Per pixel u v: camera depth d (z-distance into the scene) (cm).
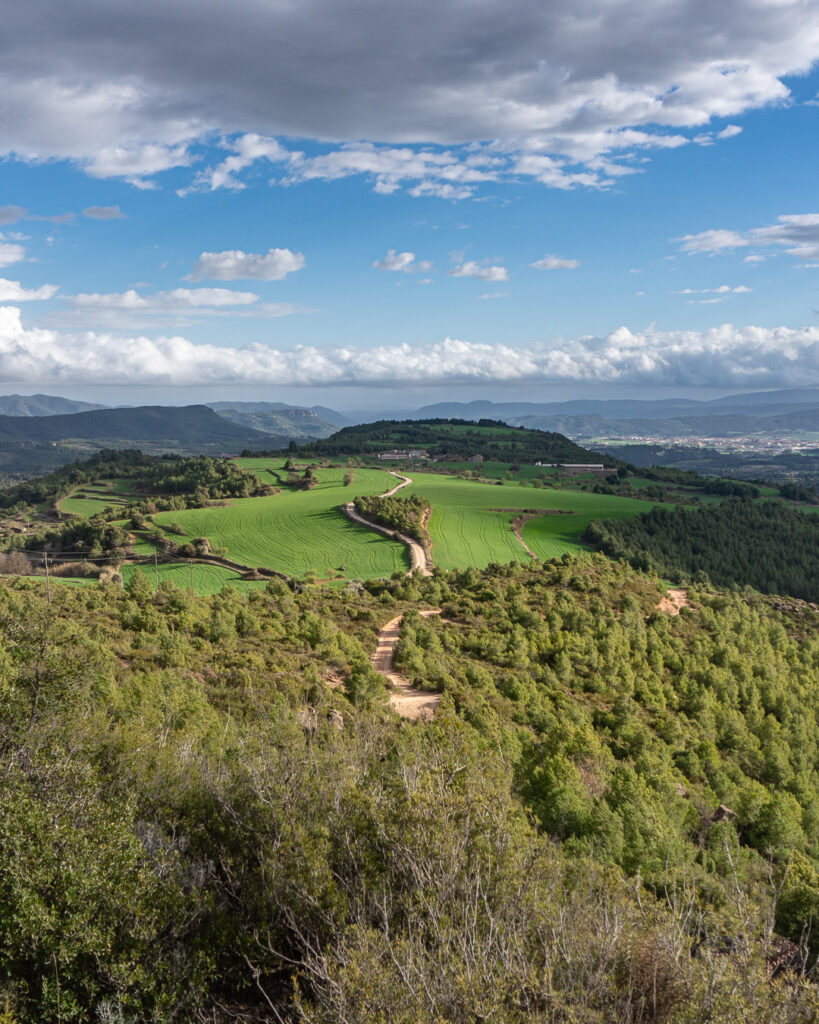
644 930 970
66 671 1617
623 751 4216
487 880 985
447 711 1600
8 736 1363
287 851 1079
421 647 5991
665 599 9862
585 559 11281
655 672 6650
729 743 5203
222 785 1353
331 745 1984
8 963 876
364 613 7356
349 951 814
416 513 15825
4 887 920
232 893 1070
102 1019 834
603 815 2367
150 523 16125
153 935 924
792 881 2011
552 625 7406
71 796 1155
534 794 2638
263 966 923
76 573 12912
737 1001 800
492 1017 714
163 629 4925
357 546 14238
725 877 1984
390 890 1000
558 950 871
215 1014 870
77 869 962
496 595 8606
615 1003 803
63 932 892
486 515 16625
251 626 5934
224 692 3456
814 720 6419
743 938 951
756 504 18550
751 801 3219
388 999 738
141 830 1206
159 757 1512
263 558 13650
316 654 5241
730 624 8862
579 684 5875
